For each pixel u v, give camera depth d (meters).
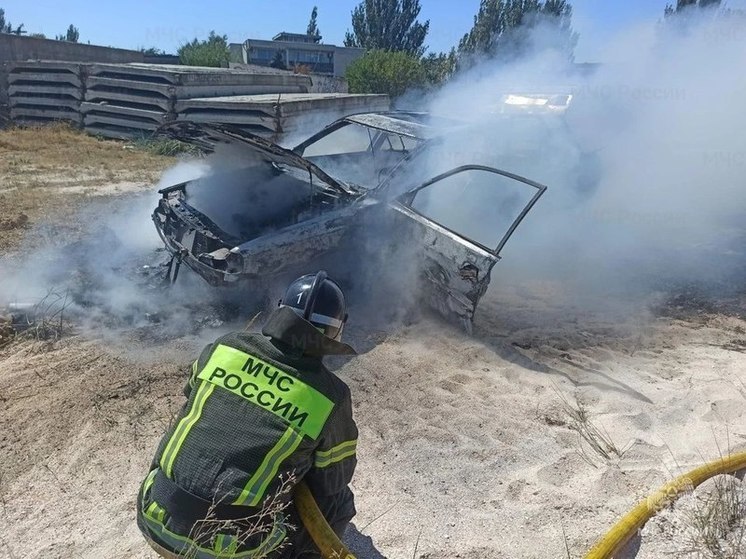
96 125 15.03
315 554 2.08
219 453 1.81
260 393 1.86
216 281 4.51
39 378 3.85
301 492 1.97
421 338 4.71
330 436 1.90
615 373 4.30
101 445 3.27
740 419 3.71
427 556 2.62
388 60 22.02
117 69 14.54
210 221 4.97
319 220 4.84
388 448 3.39
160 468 1.90
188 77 13.88
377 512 2.89
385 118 6.23
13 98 15.90
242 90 15.63
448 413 3.74
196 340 4.41
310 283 2.05
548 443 3.47
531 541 2.72
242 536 1.79
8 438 3.29
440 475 3.19
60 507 2.85
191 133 4.98
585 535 2.75
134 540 2.66
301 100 12.88
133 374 3.94
